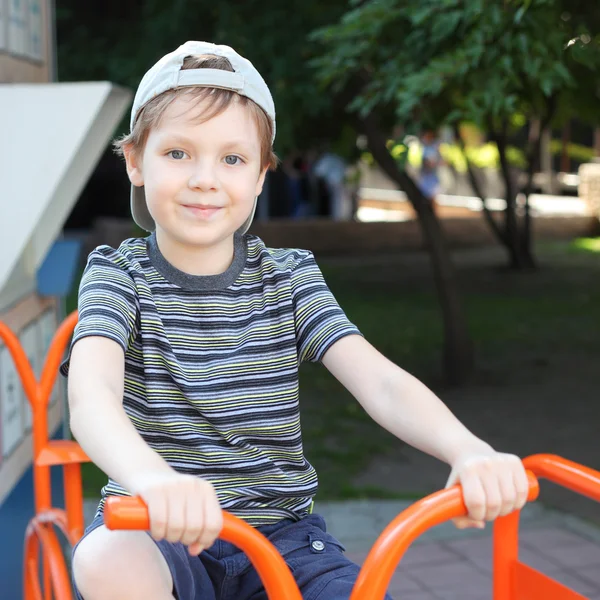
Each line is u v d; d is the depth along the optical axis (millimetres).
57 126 2432
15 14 2898
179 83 1208
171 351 1270
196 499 900
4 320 2586
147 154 1236
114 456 973
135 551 1144
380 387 1222
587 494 1052
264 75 5898
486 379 6934
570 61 3877
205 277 1315
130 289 1274
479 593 3475
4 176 2408
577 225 15805
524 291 10797
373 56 4395
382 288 10969
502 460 1021
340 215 16562
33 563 2066
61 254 3303
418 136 4500
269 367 1312
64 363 1243
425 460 5219
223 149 1216
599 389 6641
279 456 1316
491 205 17375
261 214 15414
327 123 7301
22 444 2842
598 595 3424
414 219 14414
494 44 3320
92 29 7527
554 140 19672
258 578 1281
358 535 4055
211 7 6184
